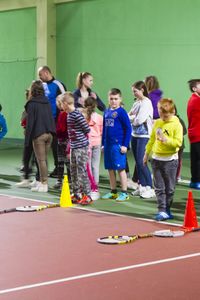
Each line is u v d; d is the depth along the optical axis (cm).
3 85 2080
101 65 1812
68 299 470
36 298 471
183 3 1600
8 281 516
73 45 1884
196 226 736
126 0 1730
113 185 952
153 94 1016
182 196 977
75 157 891
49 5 1916
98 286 502
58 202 916
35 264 569
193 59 1594
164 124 777
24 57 2008
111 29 1775
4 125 1156
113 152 924
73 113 881
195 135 1055
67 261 579
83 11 1847
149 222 770
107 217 800
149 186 963
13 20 2042
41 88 1000
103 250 621
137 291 489
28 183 1077
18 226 738
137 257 594
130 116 973
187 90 1611
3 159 1516
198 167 1059
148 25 1683
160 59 1664
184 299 471
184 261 579
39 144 997
